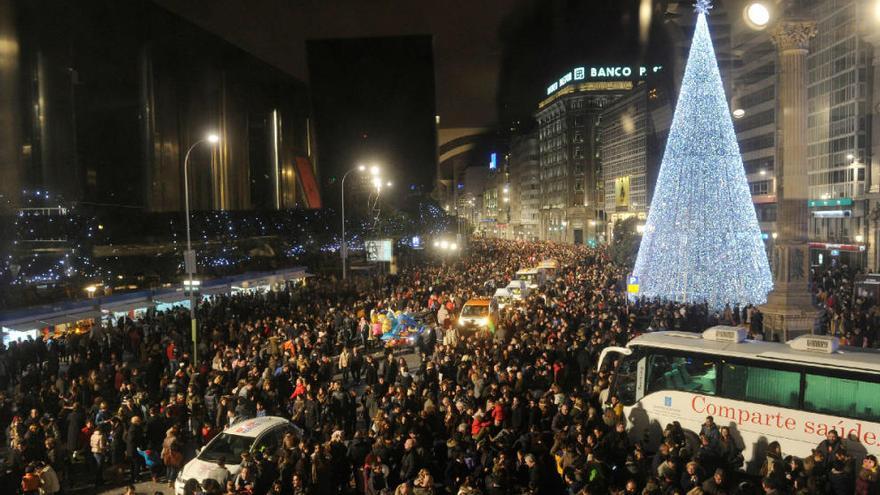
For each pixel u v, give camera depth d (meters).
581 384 19.12
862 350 14.17
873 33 51.59
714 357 14.73
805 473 11.10
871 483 10.59
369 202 72.50
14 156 68.50
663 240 39.03
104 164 94.12
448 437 14.48
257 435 14.08
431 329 26.05
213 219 64.25
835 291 34.22
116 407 19.28
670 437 12.37
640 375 15.67
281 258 62.25
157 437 15.31
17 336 29.81
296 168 87.56
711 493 10.22
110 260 52.84
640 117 109.06
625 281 44.16
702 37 37.75
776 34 27.72
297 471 11.56
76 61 86.50
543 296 35.19
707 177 37.53
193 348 24.64
